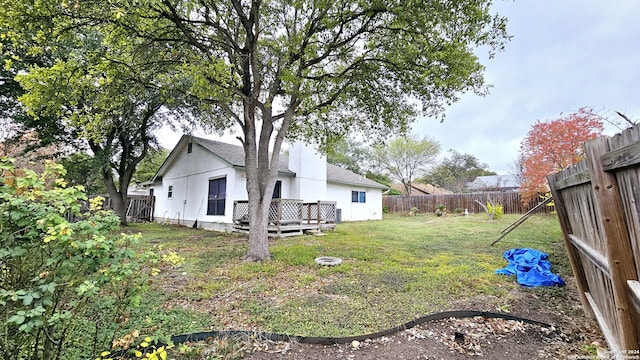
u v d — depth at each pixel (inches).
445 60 211.3
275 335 112.2
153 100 418.6
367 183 705.6
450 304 145.6
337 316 131.5
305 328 119.7
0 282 70.6
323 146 359.9
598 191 70.6
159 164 948.6
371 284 177.0
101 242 73.7
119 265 78.2
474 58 218.5
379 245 311.9
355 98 300.8
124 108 390.3
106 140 454.3
